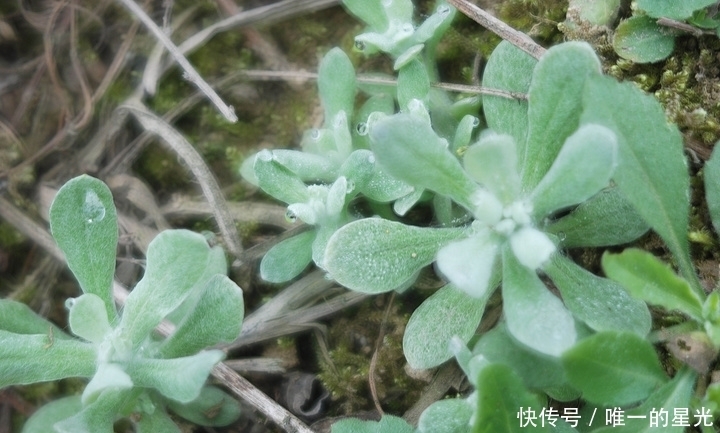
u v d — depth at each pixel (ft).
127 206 0.87
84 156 0.88
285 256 0.77
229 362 0.80
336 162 0.79
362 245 0.71
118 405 0.73
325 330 0.81
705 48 0.77
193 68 0.86
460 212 0.79
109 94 0.89
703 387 0.71
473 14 0.80
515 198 0.70
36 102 0.89
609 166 0.67
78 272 0.73
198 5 0.91
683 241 0.71
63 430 0.68
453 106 0.81
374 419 0.79
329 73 0.80
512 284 0.69
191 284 0.72
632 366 0.68
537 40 0.83
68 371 0.73
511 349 0.70
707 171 0.72
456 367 0.77
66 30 0.90
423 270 0.80
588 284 0.72
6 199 0.86
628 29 0.78
